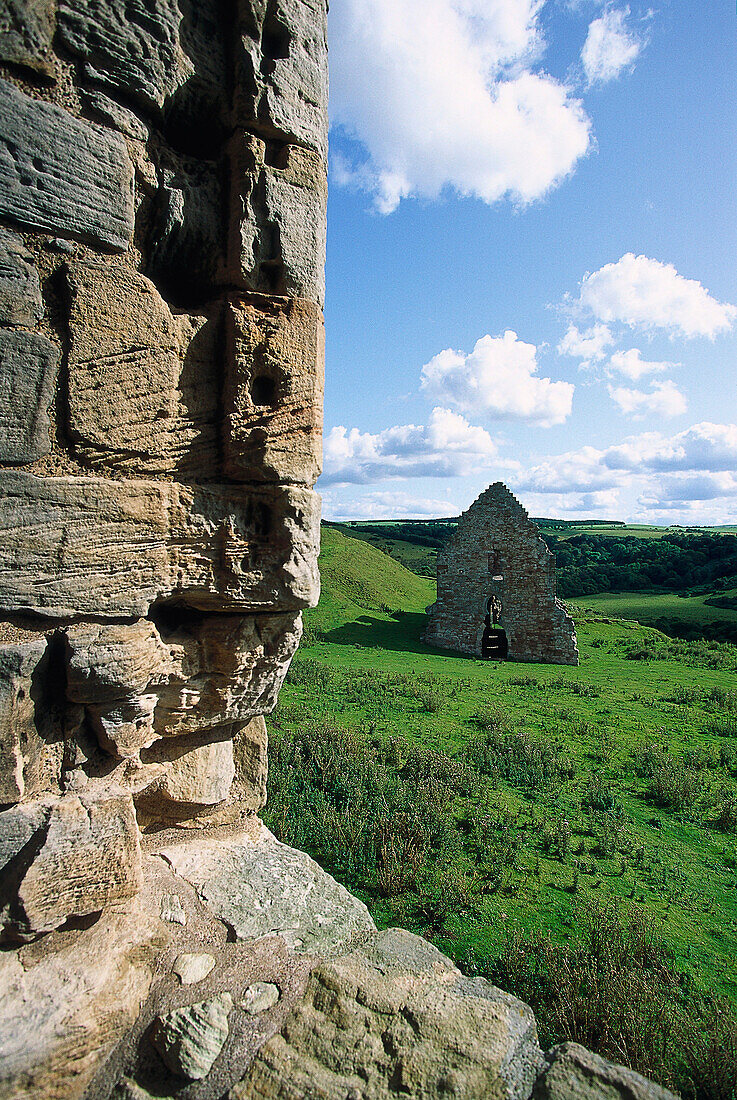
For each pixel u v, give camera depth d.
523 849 7.60
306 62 3.54
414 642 28.14
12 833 2.67
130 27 2.98
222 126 3.44
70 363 2.88
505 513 26.72
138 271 3.26
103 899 2.73
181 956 2.84
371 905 6.18
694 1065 4.22
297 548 3.54
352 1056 2.39
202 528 3.33
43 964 2.57
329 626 28.44
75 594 2.90
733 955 5.77
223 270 3.43
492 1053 2.40
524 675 21.03
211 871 3.52
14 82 2.71
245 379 3.38
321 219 3.65
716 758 11.65
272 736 10.76
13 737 2.70
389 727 12.46
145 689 3.24
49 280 2.83
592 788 9.62
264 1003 2.64
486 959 5.41
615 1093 2.23
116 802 2.95
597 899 6.55
